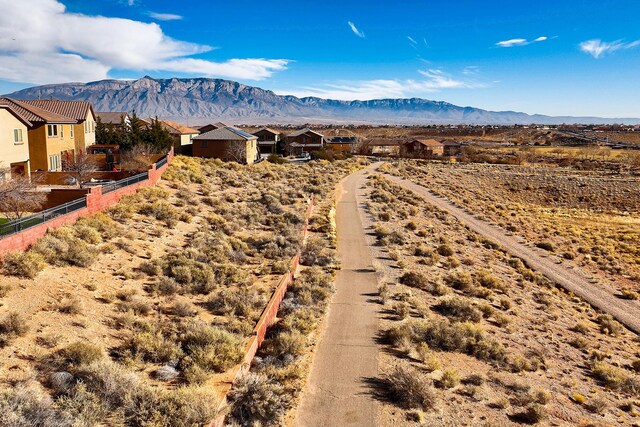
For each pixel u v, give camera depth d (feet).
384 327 55.06
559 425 38.75
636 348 66.95
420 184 230.07
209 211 95.09
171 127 242.37
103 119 229.86
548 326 68.03
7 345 32.96
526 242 137.39
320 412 36.65
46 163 116.78
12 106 104.27
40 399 27.48
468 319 61.72
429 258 90.68
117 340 38.91
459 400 40.60
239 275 61.82
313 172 209.56
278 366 42.78
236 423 32.96
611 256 128.36
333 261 81.20
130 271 54.13
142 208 78.33
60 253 49.73
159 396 31.48
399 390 39.55
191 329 42.91
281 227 94.53
